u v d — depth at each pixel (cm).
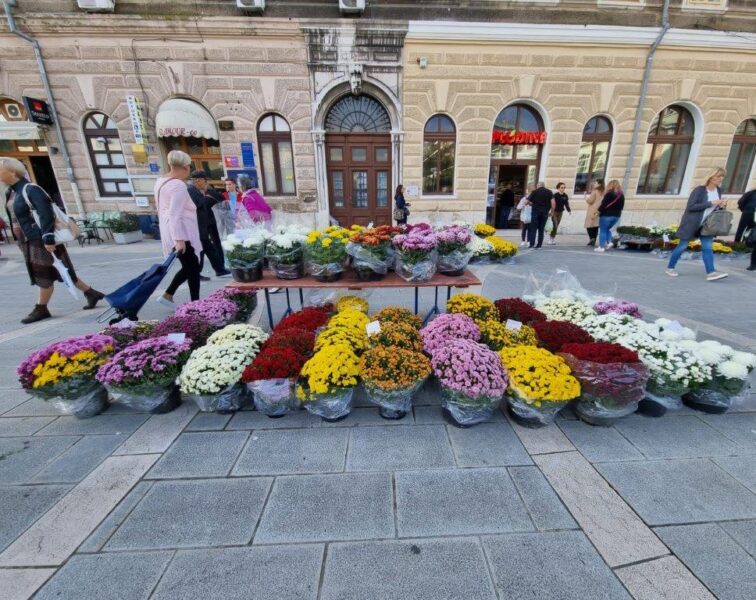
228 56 891
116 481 185
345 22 881
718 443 210
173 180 377
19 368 223
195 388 222
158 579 137
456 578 136
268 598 129
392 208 1054
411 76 940
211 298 354
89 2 834
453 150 1020
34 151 997
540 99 987
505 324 301
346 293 446
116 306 348
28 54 862
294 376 223
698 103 1035
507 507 167
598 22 959
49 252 409
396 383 211
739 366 220
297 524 159
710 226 536
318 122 955
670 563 141
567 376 213
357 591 131
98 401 240
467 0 917
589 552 146
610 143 1055
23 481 185
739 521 160
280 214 1011
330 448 207
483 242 673
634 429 223
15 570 141
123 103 909
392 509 167
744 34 969
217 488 180
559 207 907
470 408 214
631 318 298
